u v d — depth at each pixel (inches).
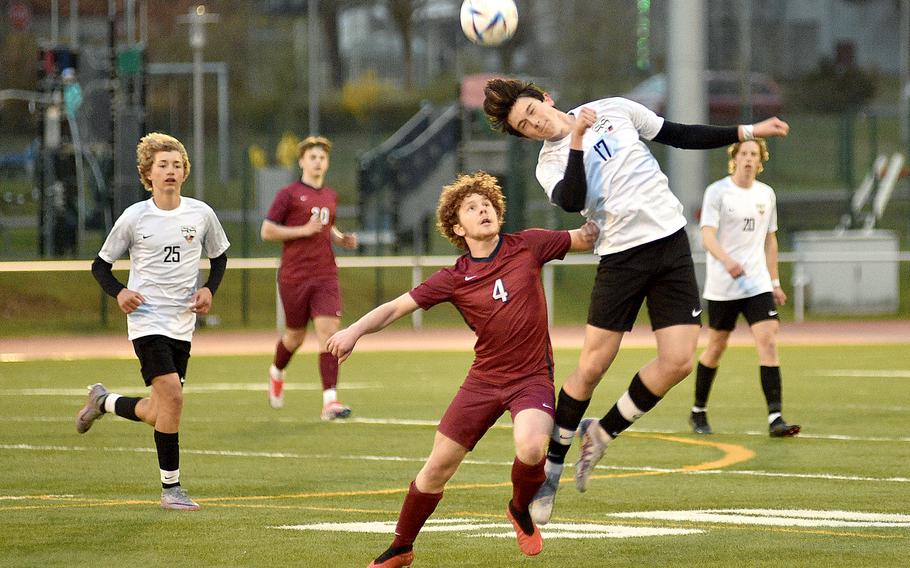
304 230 1471.5
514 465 714.2
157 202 957.8
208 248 990.4
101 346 2613.2
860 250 3189.0
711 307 1336.1
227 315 3080.7
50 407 1622.8
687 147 897.5
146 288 947.3
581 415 857.5
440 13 7682.1
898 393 1738.4
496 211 739.4
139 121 3006.9
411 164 3939.5
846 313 3193.9
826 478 1048.2
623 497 967.0
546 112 860.6
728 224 1330.0
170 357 942.4
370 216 4045.3
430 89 7140.8
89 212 3432.6
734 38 7539.4
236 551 777.6
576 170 810.2
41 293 3051.2
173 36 6392.7
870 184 3698.3
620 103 881.5
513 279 729.6
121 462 1162.6
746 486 1011.3
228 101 6560.0
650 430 1380.4
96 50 3919.8
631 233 851.4
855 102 7071.9
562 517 887.7
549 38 7568.9
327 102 6889.8
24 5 6259.8
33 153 4153.5
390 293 3299.7
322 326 1485.0
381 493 994.1
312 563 744.3
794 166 5044.3
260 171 3722.9
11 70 6018.7
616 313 858.1
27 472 1106.1
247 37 7042.3
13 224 4047.7
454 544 796.0
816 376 1971.0
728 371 2063.2
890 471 1083.3
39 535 829.8
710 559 745.0
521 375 725.9
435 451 720.3
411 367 2182.6
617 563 739.4
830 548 770.8
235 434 1359.5
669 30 2913.4
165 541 808.3
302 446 1264.8
